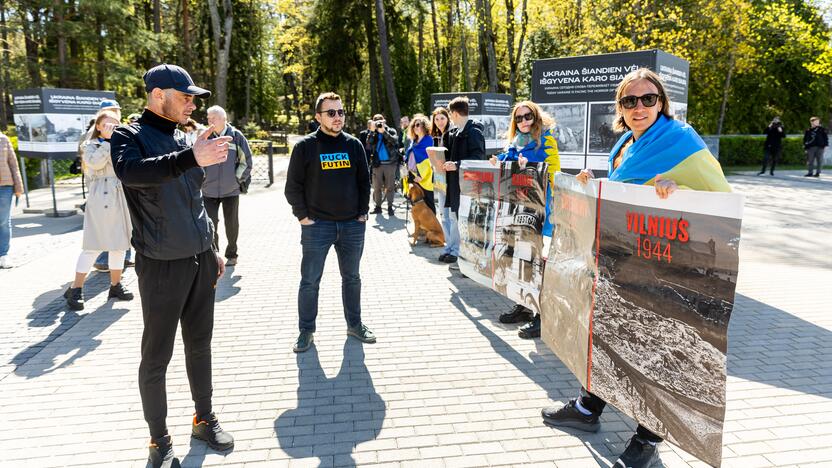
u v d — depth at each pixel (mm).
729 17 21297
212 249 3152
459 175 6191
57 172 19312
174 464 2895
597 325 3064
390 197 11414
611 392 2979
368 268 7141
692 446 2488
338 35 29922
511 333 4816
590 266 3135
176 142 2916
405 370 4082
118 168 2596
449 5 34938
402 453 3012
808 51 26328
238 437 3197
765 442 3045
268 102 47781
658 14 19375
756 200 13016
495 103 14398
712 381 2375
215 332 4902
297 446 3096
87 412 3531
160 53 27656
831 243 8469
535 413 3438
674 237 2502
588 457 2965
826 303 5520
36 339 4770
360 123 39625
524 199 4828
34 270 7105
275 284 6414
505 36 35031
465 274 6074
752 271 6832
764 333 4703
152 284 2869
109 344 4664
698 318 2414
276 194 14945
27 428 3338
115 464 2961
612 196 2881
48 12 24359
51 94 11305
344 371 4078
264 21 40531
